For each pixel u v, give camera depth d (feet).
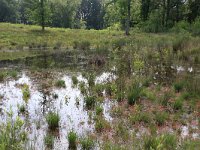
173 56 58.13
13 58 75.36
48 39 120.57
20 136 21.17
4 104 33.50
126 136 23.82
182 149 21.17
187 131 25.23
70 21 254.47
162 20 153.38
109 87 37.86
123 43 87.45
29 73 52.95
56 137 24.25
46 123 27.37
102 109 30.45
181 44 68.13
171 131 25.16
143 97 34.96
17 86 42.65
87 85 42.16
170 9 164.04
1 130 21.36
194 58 55.77
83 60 69.77
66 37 127.54
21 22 325.01
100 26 327.88
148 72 45.62
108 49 85.76
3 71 54.39
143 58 53.16
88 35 132.57
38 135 24.50
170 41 82.43
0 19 282.15
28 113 30.27
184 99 33.91
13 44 106.01
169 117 28.50
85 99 33.91
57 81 43.91
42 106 32.86
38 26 168.76
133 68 46.91
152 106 31.86
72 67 59.26
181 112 29.96
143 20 164.35
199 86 36.76
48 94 38.22
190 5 163.12
